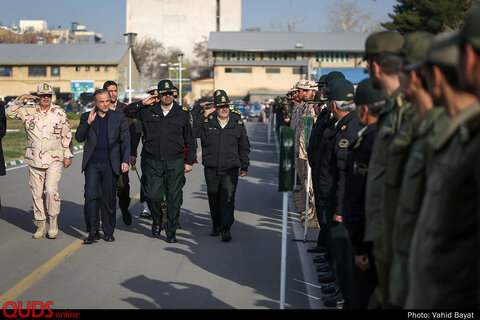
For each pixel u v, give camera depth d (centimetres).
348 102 546
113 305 564
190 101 8712
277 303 574
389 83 388
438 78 262
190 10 14512
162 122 845
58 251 784
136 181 1505
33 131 836
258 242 847
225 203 855
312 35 8069
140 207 1141
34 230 915
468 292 255
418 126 336
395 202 352
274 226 964
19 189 1355
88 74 7769
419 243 272
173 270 696
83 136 830
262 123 5556
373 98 436
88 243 828
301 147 992
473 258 251
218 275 676
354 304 449
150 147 848
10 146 2470
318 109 834
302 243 841
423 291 269
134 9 14538
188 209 1123
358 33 8088
